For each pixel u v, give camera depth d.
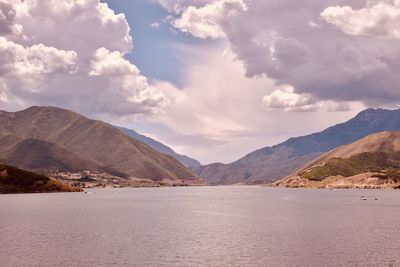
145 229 104.75
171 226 111.25
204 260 66.50
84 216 142.25
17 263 64.44
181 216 143.00
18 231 100.25
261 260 66.19
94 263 64.50
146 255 70.31
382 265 62.22
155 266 62.66
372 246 77.19
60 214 149.88
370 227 106.94
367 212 155.75
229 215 147.00
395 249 74.00
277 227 108.69
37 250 74.50
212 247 77.69
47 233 96.75
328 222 120.12
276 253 71.44
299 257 68.06
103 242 83.31
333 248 75.50
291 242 82.69
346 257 67.69
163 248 76.56
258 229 104.50
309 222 120.50
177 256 69.50
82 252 72.69
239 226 111.31
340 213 152.00
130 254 71.12
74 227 108.75
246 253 71.75
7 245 79.44
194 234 95.25
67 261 65.75
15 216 141.62
